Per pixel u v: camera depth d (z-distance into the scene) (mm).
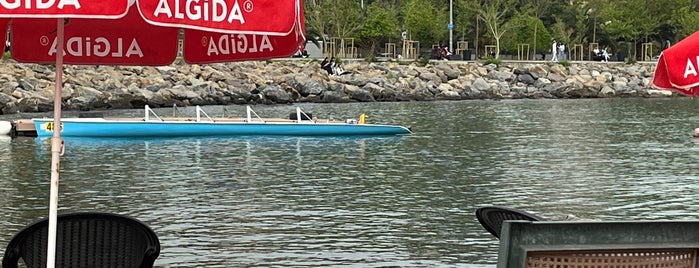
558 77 70750
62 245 7980
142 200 18734
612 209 17938
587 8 86625
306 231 15484
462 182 21641
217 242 14547
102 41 9008
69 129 32656
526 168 24422
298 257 13539
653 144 31344
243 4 6148
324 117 46375
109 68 54062
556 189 20531
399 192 20000
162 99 52812
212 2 6086
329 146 30547
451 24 77000
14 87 48188
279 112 49969
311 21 72938
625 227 5859
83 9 5777
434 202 18625
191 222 16281
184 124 33562
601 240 5832
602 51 80438
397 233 15359
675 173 23391
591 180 22000
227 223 16172
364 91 61438
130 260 8070
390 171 23750
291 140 32625
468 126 39594
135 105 51562
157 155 27422
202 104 54906
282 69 61844
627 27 82312
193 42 8891
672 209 17922
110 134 32969
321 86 60500
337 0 71938
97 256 8039
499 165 25078
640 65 75438
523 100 65188
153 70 55719
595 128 38625
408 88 64500
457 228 15781
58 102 7656
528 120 43562
